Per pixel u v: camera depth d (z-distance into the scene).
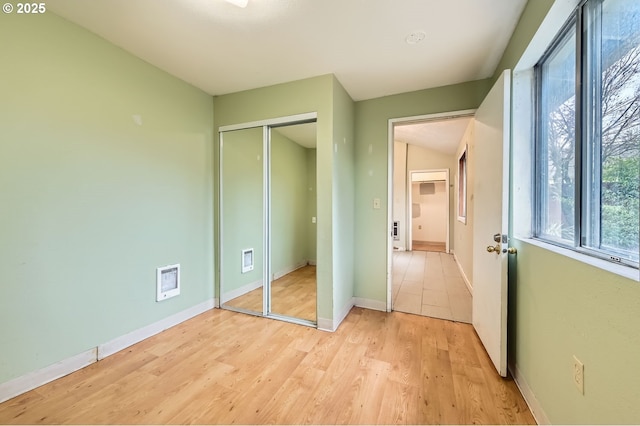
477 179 2.26
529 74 1.68
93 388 1.61
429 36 1.84
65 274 1.74
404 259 5.68
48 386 1.62
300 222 3.12
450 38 1.86
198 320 2.60
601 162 1.08
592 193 1.13
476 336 2.28
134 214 2.14
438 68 2.27
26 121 1.57
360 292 2.97
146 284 2.23
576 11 1.19
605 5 1.06
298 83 2.48
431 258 5.77
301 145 3.02
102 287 1.93
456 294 3.38
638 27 0.89
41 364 1.63
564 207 1.36
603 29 1.07
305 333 2.34
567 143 1.34
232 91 2.76
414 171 6.68
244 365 1.85
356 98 2.88
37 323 1.61
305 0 1.52
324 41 1.91
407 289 3.59
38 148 1.61
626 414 0.79
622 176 0.96
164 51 2.05
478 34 1.80
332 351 2.04
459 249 4.95
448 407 1.47
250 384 1.65
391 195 2.84
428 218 8.50
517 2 1.52
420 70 2.30
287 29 1.78
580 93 1.17
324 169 2.39
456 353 2.01
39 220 1.62
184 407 1.46
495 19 1.66
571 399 1.08
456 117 2.59
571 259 1.08
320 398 1.54
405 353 2.01
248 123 2.72
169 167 2.42
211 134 2.86
